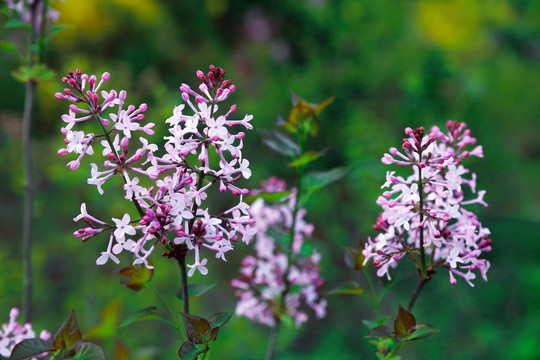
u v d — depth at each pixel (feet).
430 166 5.63
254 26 31.04
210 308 21.97
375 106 22.50
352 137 21.30
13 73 9.91
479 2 37.27
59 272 19.44
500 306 21.44
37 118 23.79
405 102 21.80
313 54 24.73
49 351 5.56
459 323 20.81
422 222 5.65
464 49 34.17
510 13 39.19
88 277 17.19
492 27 37.93
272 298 8.98
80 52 29.14
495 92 32.48
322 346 20.01
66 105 22.07
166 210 5.03
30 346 5.55
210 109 5.32
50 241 19.51
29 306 9.72
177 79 30.99
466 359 19.35
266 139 8.50
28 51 10.02
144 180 15.38
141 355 8.29
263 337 18.53
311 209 21.62
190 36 33.09
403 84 21.83
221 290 23.03
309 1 27.37
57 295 19.21
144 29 30.91
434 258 6.38
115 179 15.49
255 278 9.09
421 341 20.17
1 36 26.35
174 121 5.25
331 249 21.75
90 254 17.22
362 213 21.21
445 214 5.51
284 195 7.66
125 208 16.31
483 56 35.17
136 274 6.09
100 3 29.50
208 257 23.13
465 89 22.41
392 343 6.30
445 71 22.12
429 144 5.62
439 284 21.79
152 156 5.23
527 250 23.67
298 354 19.65
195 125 5.19
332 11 24.29
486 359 19.35
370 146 20.35
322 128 23.07
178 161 5.29
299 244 9.09
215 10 33.12
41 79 9.92
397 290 21.84
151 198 5.13
